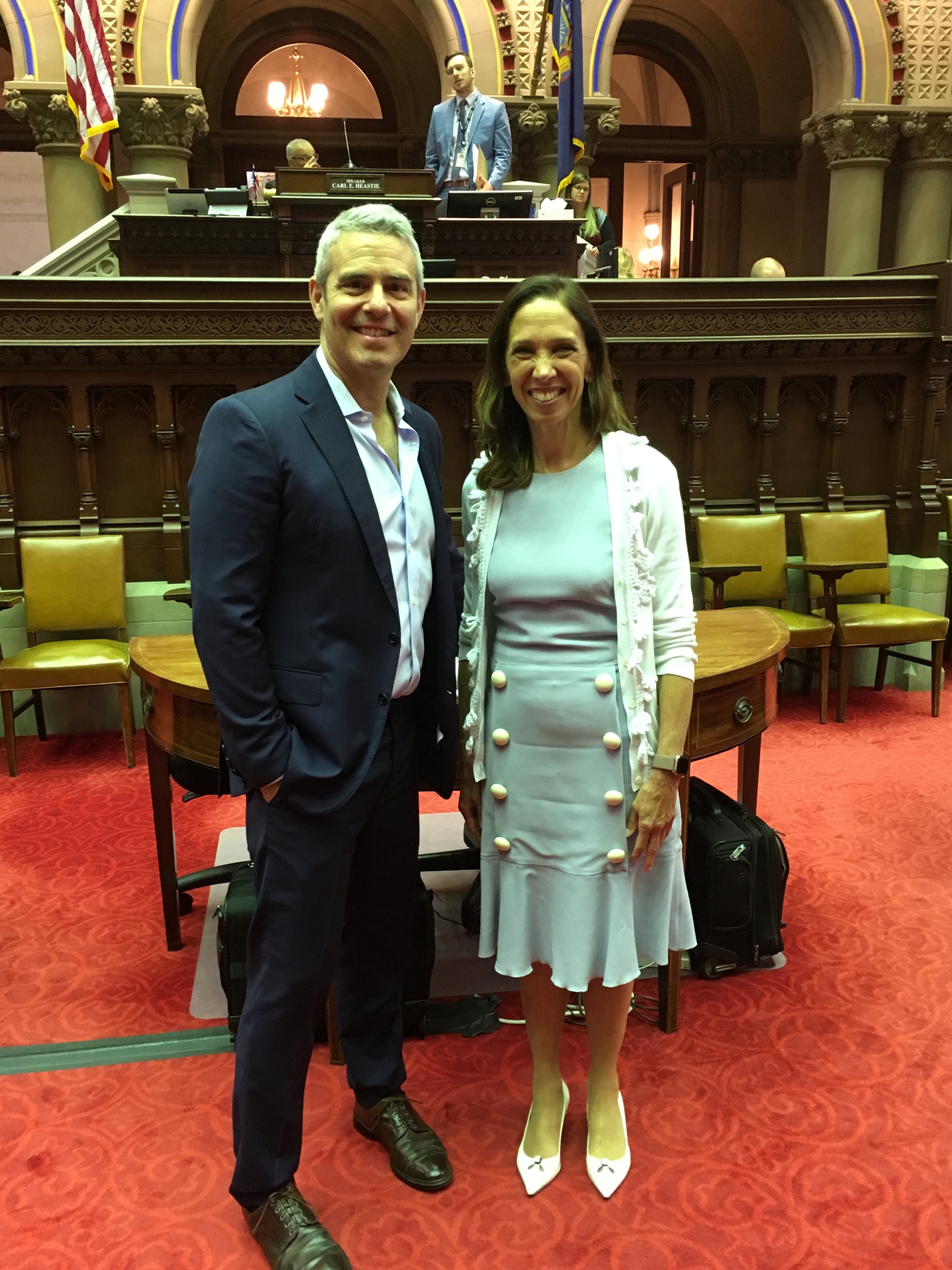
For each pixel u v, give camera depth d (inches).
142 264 227.1
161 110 311.4
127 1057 94.7
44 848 141.6
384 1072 80.8
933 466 212.4
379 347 66.1
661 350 197.6
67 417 187.0
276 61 424.2
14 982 107.8
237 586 64.0
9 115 415.8
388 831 75.7
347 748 68.1
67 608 181.6
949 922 117.6
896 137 351.3
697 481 208.2
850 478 217.5
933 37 342.3
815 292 199.8
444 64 327.0
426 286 186.2
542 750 72.0
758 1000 102.7
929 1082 89.4
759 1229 73.4
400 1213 75.5
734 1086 89.3
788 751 177.5
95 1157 81.9
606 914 72.4
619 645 69.7
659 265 500.4
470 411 196.9
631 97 487.8
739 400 209.5
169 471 189.8
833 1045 95.1
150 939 117.0
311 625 67.6
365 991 79.8
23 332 176.4
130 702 172.6
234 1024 97.0
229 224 223.9
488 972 110.4
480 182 259.3
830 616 190.9
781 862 107.3
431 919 97.9
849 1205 75.4
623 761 71.3
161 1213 76.0
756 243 456.1
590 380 71.2
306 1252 68.8
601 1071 78.6
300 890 68.1
